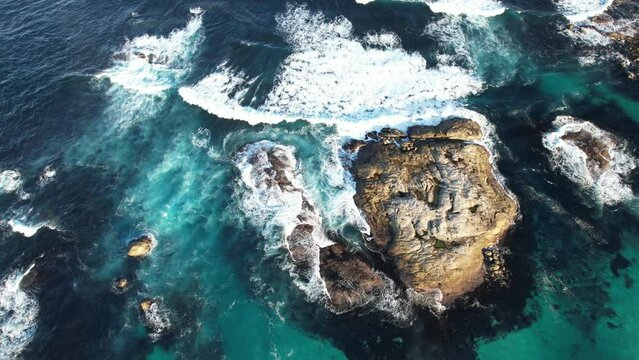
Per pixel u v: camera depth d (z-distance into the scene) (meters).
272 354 26.06
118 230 30.78
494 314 26.91
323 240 28.73
